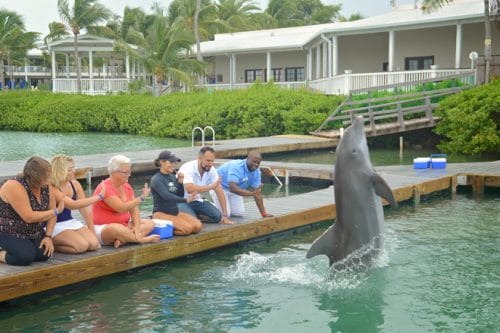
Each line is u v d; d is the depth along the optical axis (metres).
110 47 43.16
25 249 7.07
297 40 37.88
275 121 28.28
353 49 34.81
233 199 9.95
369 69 34.56
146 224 8.41
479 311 6.91
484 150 21.92
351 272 7.70
